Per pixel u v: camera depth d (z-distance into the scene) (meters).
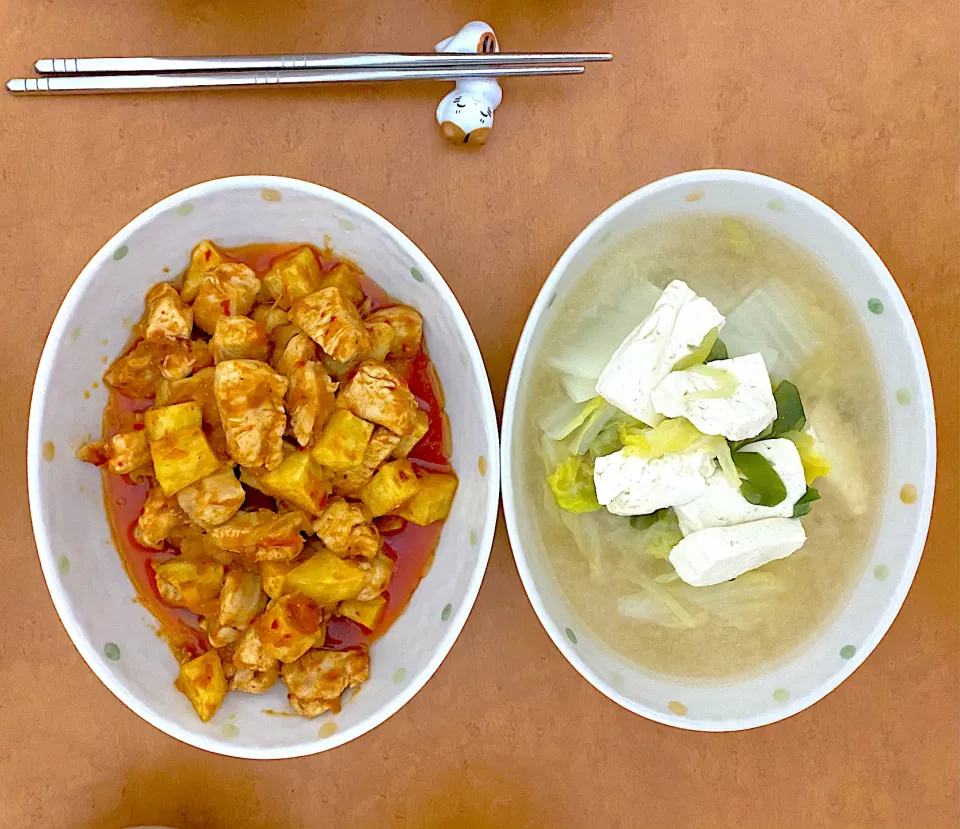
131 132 0.37
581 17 0.38
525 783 0.38
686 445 0.32
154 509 0.33
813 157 0.38
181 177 0.37
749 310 0.35
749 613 0.35
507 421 0.31
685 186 0.32
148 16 0.37
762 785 0.39
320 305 0.32
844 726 0.40
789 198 0.33
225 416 0.31
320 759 0.38
